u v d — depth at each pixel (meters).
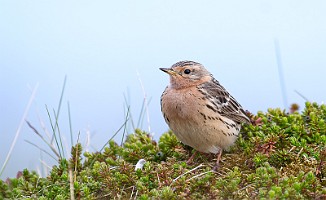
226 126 13.72
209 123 13.55
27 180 12.71
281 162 12.39
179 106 13.67
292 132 13.40
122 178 11.72
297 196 10.17
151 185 11.51
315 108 14.19
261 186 10.79
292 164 11.84
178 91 13.98
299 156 12.39
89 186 11.59
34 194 11.78
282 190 10.51
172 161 12.73
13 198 11.48
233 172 11.16
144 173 11.97
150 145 13.66
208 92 13.91
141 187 11.16
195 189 10.88
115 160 13.40
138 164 12.91
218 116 13.66
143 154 13.49
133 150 13.46
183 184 11.03
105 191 11.59
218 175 12.02
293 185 10.45
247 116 14.16
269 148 12.55
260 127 13.89
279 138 12.98
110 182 11.55
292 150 12.62
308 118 13.91
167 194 10.51
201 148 13.82
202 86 14.16
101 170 12.06
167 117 13.94
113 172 12.35
